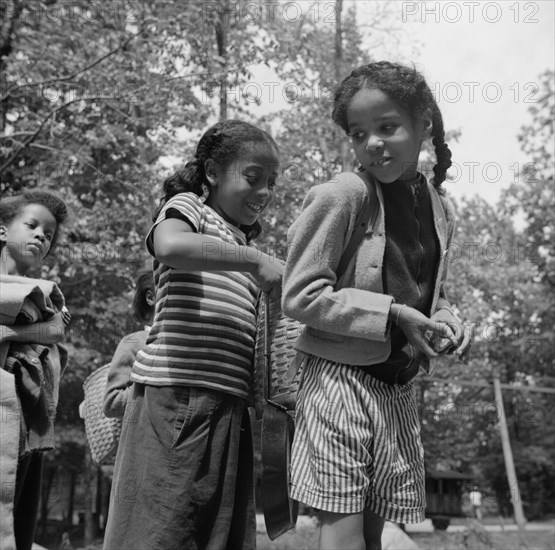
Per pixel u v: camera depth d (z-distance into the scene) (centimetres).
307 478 217
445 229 235
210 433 242
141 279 341
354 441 211
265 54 1232
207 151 265
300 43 1262
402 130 216
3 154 1220
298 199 1211
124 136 1242
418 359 226
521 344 3064
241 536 253
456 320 223
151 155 1313
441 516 2942
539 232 2417
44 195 331
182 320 245
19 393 298
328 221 213
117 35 1278
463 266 1766
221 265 233
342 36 1255
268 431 236
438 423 2645
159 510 231
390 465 217
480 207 2652
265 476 235
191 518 234
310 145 1280
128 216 1243
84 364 1592
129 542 233
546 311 2894
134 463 239
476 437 3688
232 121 268
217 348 246
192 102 1254
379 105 213
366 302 209
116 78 1209
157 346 246
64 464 2273
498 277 2595
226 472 245
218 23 1315
